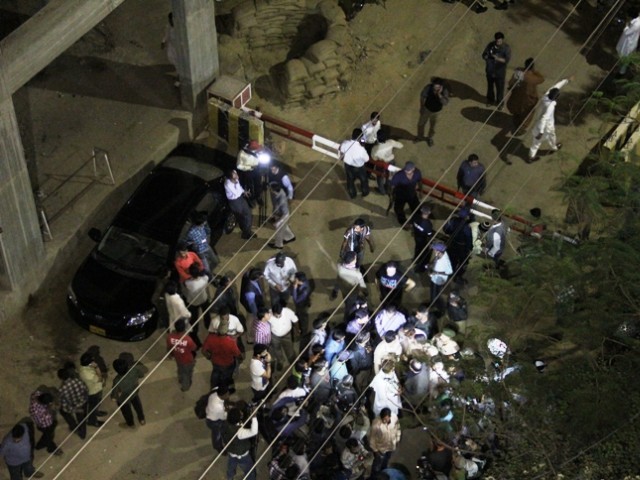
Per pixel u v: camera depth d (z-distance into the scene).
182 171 19.97
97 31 23.08
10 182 17.25
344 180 21.62
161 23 23.50
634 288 14.81
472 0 24.80
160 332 19.14
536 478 13.80
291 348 18.45
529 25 24.67
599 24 23.78
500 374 14.94
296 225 20.84
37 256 18.91
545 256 15.84
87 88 22.16
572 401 13.86
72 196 20.23
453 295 18.03
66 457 17.66
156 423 18.11
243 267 20.09
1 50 16.16
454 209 20.61
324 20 23.48
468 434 15.25
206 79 21.61
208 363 18.86
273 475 16.08
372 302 19.56
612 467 13.53
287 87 22.61
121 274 18.86
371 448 16.48
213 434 17.25
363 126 20.75
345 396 16.86
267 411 17.64
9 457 16.48
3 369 18.56
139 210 19.39
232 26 23.25
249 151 19.83
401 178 19.75
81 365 17.06
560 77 23.72
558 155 19.11
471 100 23.20
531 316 15.88
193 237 18.69
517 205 21.31
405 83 23.42
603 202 17.48
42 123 21.45
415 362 16.48
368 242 18.91
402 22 24.31
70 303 18.73
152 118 21.66
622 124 21.12
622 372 14.18
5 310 18.86
